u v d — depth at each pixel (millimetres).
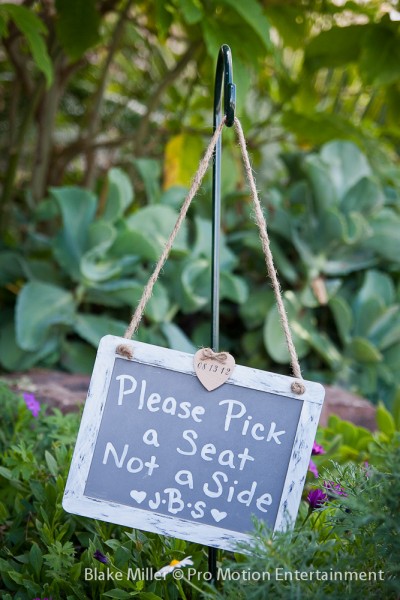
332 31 2662
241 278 2850
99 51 3727
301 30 2809
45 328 2500
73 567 1271
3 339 2570
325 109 3607
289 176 3271
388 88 2857
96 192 3268
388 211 2959
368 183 2826
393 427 1988
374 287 2840
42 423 1772
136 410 1213
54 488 1439
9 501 1539
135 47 3727
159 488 1211
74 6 2385
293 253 2982
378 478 1249
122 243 2584
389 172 3225
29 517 1469
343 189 2912
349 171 2924
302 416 1221
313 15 2939
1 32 1932
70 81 4012
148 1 2975
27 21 1997
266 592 1095
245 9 2014
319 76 3842
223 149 2896
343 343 2857
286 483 1216
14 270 2781
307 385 1221
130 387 1213
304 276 2918
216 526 1211
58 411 1739
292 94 3084
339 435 1784
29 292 2518
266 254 1243
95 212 2848
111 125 3959
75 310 2596
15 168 2996
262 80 3424
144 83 3891
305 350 2811
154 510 1208
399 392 2268
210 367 1217
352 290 3016
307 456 1219
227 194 2955
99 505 1197
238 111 2107
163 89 3018
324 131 2885
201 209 2918
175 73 2971
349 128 2867
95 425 1205
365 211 2891
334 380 2764
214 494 1217
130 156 3598
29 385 2117
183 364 1216
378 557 1193
